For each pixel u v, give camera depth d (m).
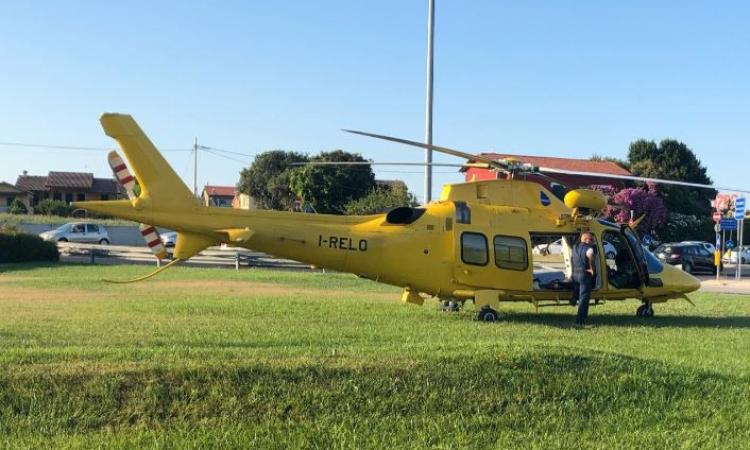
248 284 20.05
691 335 11.21
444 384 6.75
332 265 13.27
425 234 13.27
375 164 14.08
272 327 11.16
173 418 6.12
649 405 6.80
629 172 62.38
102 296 16.16
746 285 26.97
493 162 13.53
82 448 5.56
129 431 5.92
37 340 9.35
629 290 13.95
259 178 71.19
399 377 6.75
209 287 18.92
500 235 13.33
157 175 12.62
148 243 13.18
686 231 54.66
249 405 6.29
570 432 6.27
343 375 6.70
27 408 6.05
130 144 12.48
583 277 12.82
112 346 8.81
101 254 32.41
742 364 8.41
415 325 11.77
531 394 6.78
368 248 13.20
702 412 6.73
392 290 19.05
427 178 23.27
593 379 7.06
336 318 12.57
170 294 16.80
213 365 6.70
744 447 6.05
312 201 58.12
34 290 17.58
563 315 14.38
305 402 6.36
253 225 12.88
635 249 14.02
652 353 9.20
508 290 13.30
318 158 62.06
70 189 78.19
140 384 6.36
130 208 12.48
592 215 13.88
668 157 66.88
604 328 12.05
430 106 22.97
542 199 13.95
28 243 29.64
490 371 6.98
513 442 6.01
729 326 12.80
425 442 5.94
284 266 29.05
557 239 13.74
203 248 12.89
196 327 11.01
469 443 5.96
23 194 77.56
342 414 6.28
